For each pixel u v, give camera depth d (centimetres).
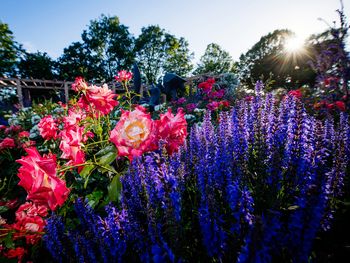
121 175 126
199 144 158
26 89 1803
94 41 3856
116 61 4100
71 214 157
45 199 95
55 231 107
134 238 101
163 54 4269
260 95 184
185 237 99
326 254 92
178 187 113
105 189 172
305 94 421
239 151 134
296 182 114
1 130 362
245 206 85
